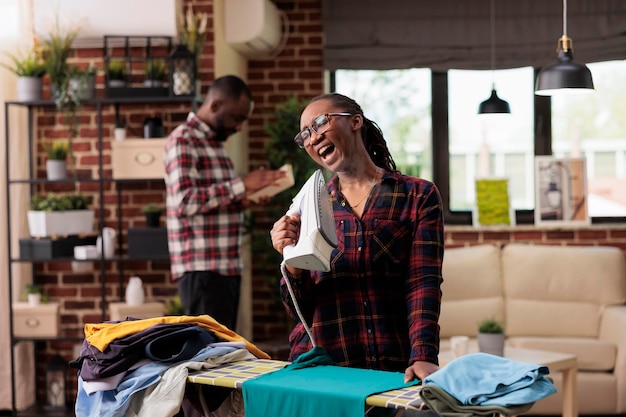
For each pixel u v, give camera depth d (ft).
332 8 20.74
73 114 17.48
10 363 18.43
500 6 20.48
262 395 6.79
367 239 7.76
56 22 17.34
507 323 19.11
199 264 14.29
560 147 20.86
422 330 7.36
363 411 6.31
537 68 20.63
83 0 17.37
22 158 18.67
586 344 17.79
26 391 18.83
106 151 18.43
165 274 18.49
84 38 17.65
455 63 20.61
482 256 19.47
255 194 14.24
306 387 6.62
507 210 20.52
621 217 20.72
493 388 6.16
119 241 18.15
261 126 21.15
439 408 6.08
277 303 20.65
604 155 20.76
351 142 7.84
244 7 18.83
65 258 17.56
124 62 17.74
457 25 20.58
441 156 20.98
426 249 7.69
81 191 18.66
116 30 17.39
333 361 7.71
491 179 20.58
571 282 19.07
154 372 7.45
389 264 7.77
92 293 18.72
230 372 7.38
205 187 14.44
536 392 6.19
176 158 14.20
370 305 7.78
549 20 20.36
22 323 18.04
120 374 7.54
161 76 17.51
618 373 17.42
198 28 17.99
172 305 17.48
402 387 6.64
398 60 20.72
